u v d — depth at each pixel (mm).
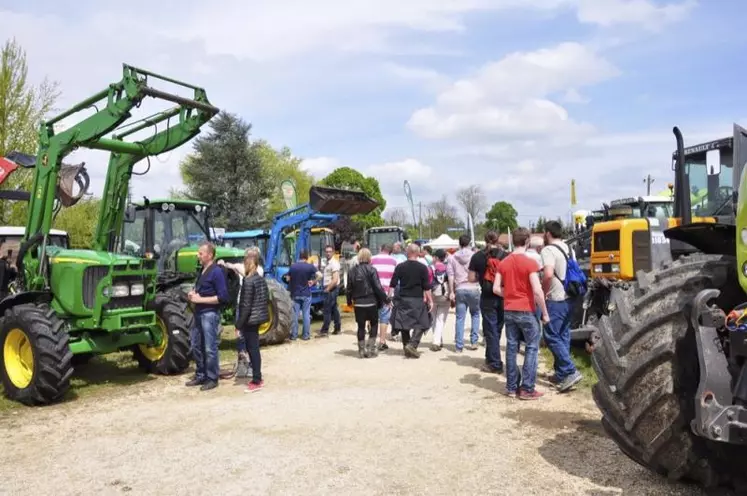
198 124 8688
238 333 8086
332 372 8438
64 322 7570
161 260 11055
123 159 9352
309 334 11797
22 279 8078
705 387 3176
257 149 37531
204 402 6871
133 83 7824
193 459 4945
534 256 7254
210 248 7715
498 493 4148
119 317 7605
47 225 8188
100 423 6117
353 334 12477
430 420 5898
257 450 5117
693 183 8469
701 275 3600
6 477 4637
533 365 6664
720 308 3516
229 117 35250
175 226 11367
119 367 9133
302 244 14203
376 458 4871
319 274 14219
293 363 9227
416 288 9320
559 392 6977
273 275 14312
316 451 5062
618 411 3668
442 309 10133
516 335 6789
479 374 8078
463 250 9867
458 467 4645
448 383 7555
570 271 7055
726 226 3867
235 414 6297
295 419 6035
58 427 6008
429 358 9367
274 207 43844
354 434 5500
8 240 14992
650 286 3881
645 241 8367
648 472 4391
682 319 3490
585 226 12148
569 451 4934
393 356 9633
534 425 5684
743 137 5676
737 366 3219
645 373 3512
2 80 19203
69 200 8695
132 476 4613
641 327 3602
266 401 6816
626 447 3820
